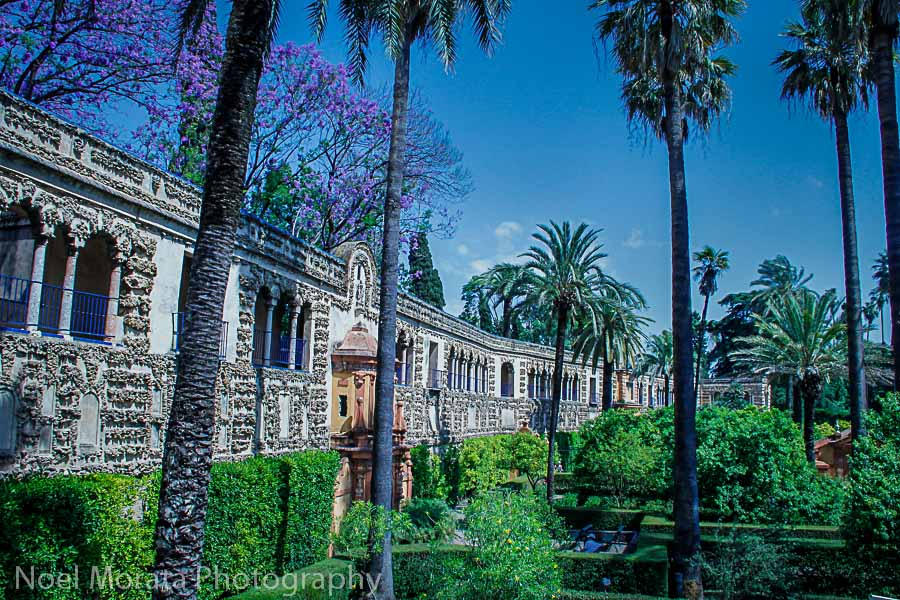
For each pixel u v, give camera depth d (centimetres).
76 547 1159
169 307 1614
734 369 8769
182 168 3041
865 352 4538
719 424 2767
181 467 984
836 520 2591
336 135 3606
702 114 2452
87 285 1723
